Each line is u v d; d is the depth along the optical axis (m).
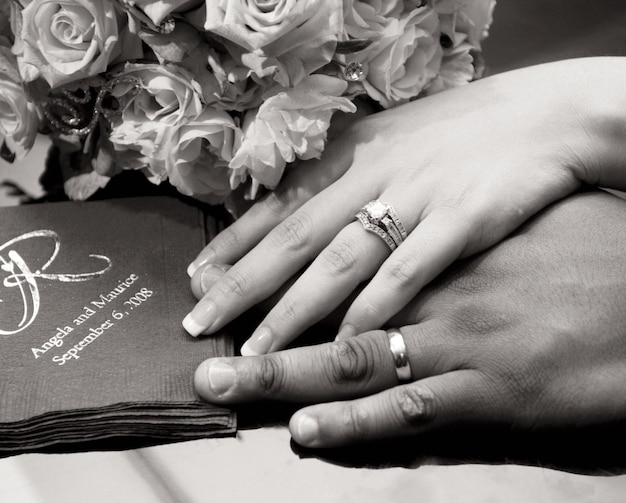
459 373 0.39
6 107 0.45
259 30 0.38
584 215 0.42
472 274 0.41
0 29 0.45
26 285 0.43
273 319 0.41
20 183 0.51
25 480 0.38
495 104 0.45
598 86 0.44
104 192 0.49
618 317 0.39
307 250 0.43
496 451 0.39
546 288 0.40
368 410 0.38
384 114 0.46
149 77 0.42
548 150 0.43
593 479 0.37
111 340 0.41
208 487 0.37
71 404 0.38
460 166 0.43
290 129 0.41
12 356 0.40
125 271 0.44
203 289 0.43
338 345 0.39
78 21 0.41
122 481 0.37
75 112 0.45
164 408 0.39
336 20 0.39
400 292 0.41
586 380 0.38
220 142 0.43
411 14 0.44
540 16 0.59
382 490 0.37
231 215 0.48
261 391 0.39
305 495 0.37
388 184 0.43
